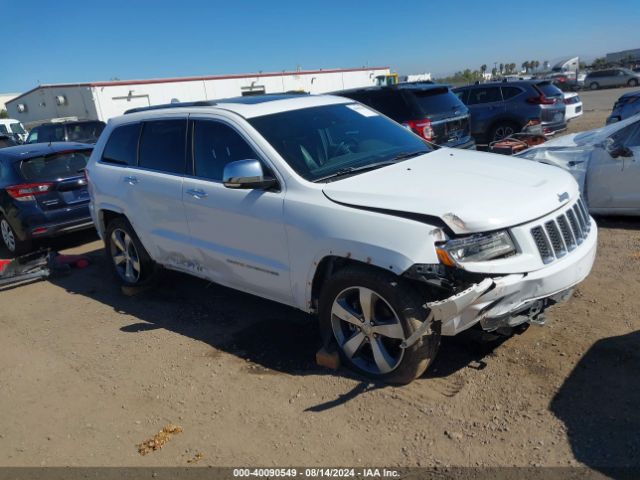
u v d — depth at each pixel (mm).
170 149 4898
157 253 5211
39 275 6602
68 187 7562
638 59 67438
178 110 4891
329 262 3715
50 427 3623
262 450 3158
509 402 3283
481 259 3107
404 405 3383
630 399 3164
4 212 7488
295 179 3820
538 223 3270
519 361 3674
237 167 3812
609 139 6305
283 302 4172
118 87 26094
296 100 4734
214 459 3127
